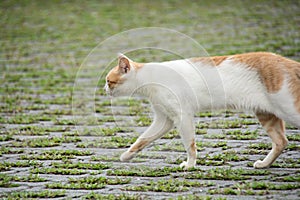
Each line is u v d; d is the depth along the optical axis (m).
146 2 45.22
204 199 10.57
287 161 13.19
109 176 12.55
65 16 40.47
